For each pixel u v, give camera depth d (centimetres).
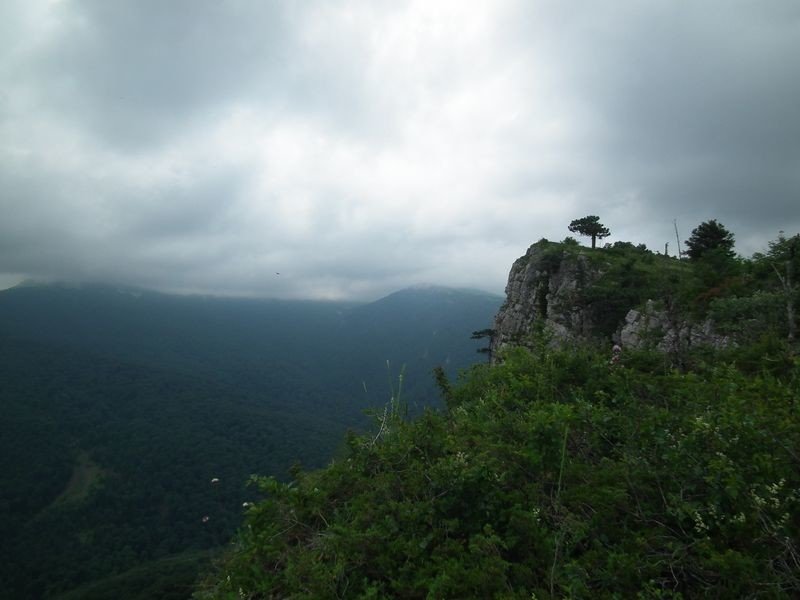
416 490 396
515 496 371
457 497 369
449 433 514
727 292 1623
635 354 779
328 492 457
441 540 349
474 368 865
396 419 567
